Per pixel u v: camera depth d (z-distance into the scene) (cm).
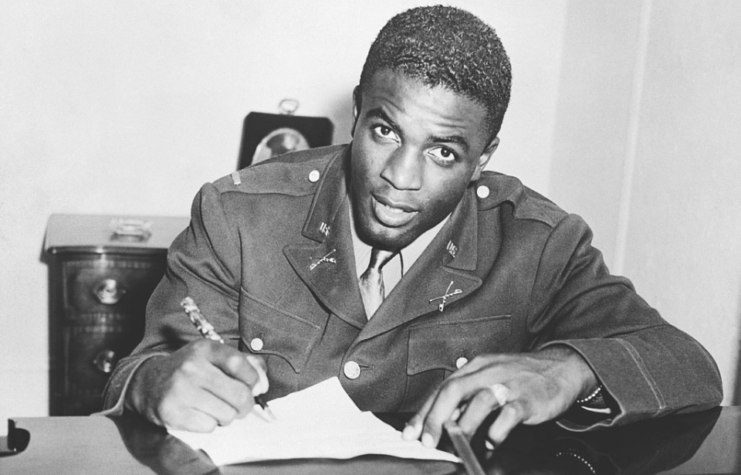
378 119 104
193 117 274
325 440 91
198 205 126
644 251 236
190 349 96
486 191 134
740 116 200
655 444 96
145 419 97
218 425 94
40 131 265
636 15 245
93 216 264
